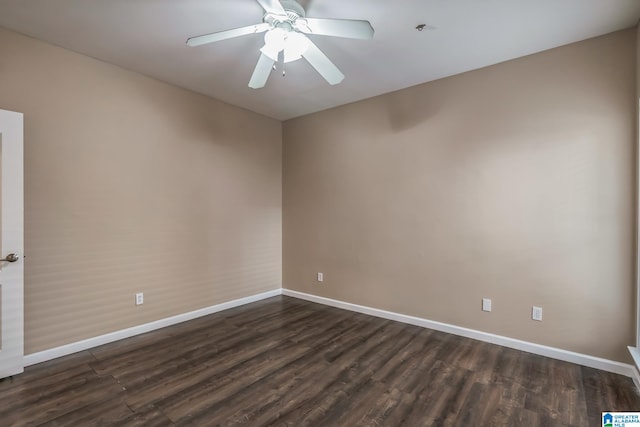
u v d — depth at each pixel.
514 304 2.87
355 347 2.91
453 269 3.20
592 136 2.52
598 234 2.51
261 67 2.42
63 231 2.68
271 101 3.90
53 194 2.62
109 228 2.95
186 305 3.56
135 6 2.13
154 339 3.05
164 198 3.35
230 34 2.03
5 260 2.29
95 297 2.87
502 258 2.93
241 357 2.71
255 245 4.32
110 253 2.96
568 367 2.54
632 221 2.38
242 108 4.12
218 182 3.86
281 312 3.88
